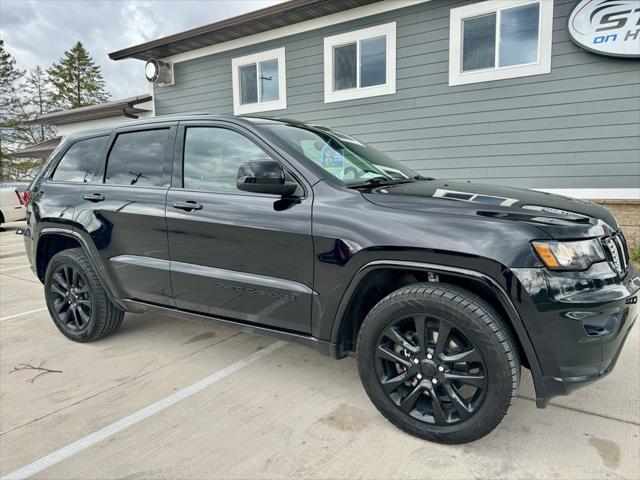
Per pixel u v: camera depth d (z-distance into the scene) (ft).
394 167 10.49
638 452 6.81
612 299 6.21
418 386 7.11
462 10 22.38
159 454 6.97
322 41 27.07
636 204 19.27
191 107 33.99
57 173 12.19
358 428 7.59
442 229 6.75
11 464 6.81
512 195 7.93
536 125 21.27
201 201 9.07
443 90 23.44
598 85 19.75
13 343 11.88
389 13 24.45
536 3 20.62
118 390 9.11
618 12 18.76
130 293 10.53
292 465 6.65
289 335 8.34
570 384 6.28
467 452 6.88
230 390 9.04
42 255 12.46
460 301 6.59
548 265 6.20
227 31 29.12
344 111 26.81
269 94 30.12
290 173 8.29
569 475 6.31
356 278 7.35
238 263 8.64
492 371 6.46
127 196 10.26
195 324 13.17
